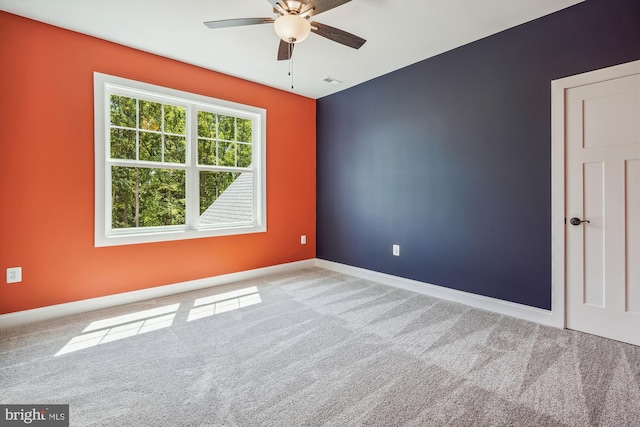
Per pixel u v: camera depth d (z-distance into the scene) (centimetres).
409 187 346
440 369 187
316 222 470
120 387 169
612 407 152
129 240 301
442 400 158
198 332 239
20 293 249
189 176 343
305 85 402
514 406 153
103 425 141
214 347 215
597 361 193
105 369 187
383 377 179
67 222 269
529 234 259
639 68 207
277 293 334
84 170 275
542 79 249
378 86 374
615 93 217
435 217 324
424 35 275
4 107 240
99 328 245
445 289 316
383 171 373
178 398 160
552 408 151
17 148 246
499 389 167
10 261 245
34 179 254
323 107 452
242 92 377
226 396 162
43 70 255
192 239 343
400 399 159
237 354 206
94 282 283
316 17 245
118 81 288
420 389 167
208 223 363
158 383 173
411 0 223
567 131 238
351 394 164
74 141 270
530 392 164
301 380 176
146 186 318
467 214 298
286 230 432
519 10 238
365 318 266
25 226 251
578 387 167
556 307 245
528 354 203
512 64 265
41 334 233
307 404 156
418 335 233
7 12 239
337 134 430
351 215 415
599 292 228
